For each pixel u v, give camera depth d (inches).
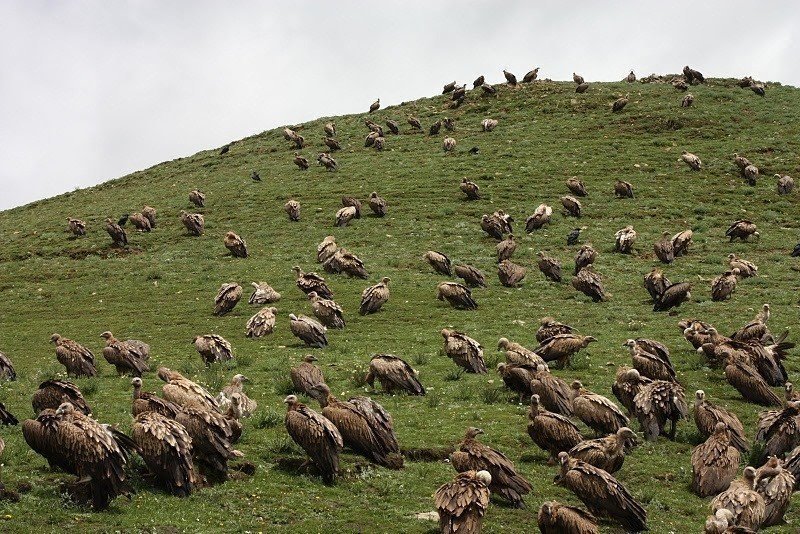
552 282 1830.7
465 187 2532.0
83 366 1164.5
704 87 3548.2
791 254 2014.0
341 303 1704.0
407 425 928.3
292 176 2977.4
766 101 3336.6
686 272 1899.6
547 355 1188.5
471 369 1163.9
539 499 747.4
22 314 1802.4
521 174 2731.3
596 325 1488.7
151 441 709.9
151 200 2893.7
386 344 1366.9
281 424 908.0
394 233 2299.5
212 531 660.7
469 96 3757.4
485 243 2185.0
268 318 1483.8
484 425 935.0
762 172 2652.6
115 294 1918.1
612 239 2164.1
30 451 786.2
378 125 3521.2
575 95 3523.6
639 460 859.4
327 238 2098.9
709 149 2859.3
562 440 808.9
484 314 1587.1
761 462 844.0
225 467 754.2
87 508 681.0
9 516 657.0
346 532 675.4
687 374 1181.1
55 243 2450.8
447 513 634.2
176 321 1638.8
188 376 1161.4
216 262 2138.3
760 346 1156.5
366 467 794.8
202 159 3582.7
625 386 971.3
